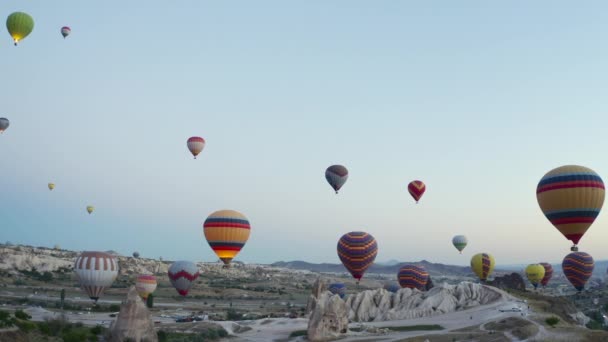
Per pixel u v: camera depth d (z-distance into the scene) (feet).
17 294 521.65
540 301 428.15
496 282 527.40
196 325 326.85
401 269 488.44
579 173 263.08
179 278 410.11
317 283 403.95
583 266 460.55
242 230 336.90
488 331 292.40
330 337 286.46
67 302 478.18
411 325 331.98
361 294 409.49
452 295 408.87
